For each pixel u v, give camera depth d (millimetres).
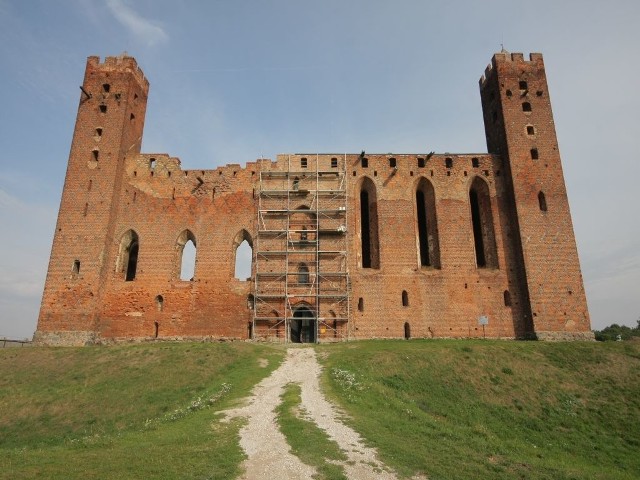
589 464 21469
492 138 53844
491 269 47250
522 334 44781
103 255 46312
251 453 15109
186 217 49375
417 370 31141
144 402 27312
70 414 26859
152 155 51312
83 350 38625
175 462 13977
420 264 48281
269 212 48969
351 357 33500
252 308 46438
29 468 13484
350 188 49812
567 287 44844
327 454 15109
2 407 28375
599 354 34906
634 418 26688
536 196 47656
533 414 26906
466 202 49250
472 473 14836
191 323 46062
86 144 49969
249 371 30547
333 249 47719
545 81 52250
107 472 13094
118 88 52094
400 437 17812
